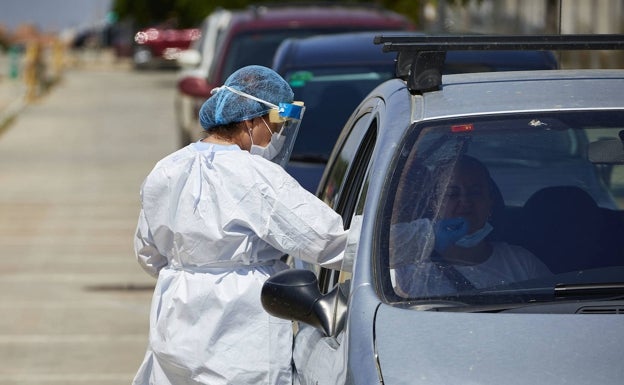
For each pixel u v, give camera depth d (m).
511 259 9.90
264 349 10.91
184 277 11.10
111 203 42.22
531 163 10.48
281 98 11.51
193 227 10.90
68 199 43.19
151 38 124.69
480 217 10.16
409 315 9.00
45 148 59.84
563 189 10.45
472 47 10.77
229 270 11.02
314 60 20.94
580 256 10.01
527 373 8.22
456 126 10.69
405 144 10.59
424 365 8.39
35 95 92.06
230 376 10.89
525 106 10.84
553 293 9.62
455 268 9.73
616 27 38.19
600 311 9.29
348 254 10.16
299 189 10.84
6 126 71.56
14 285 29.41
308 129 19.89
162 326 11.13
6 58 156.75
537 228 10.18
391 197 10.20
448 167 10.38
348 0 53.53
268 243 10.98
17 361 22.78
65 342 24.14
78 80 114.00
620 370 8.22
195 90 34.34
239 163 10.87
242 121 11.44
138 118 75.62
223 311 10.91
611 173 10.56
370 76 20.58
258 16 31.38
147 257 11.66
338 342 9.48
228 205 10.83
